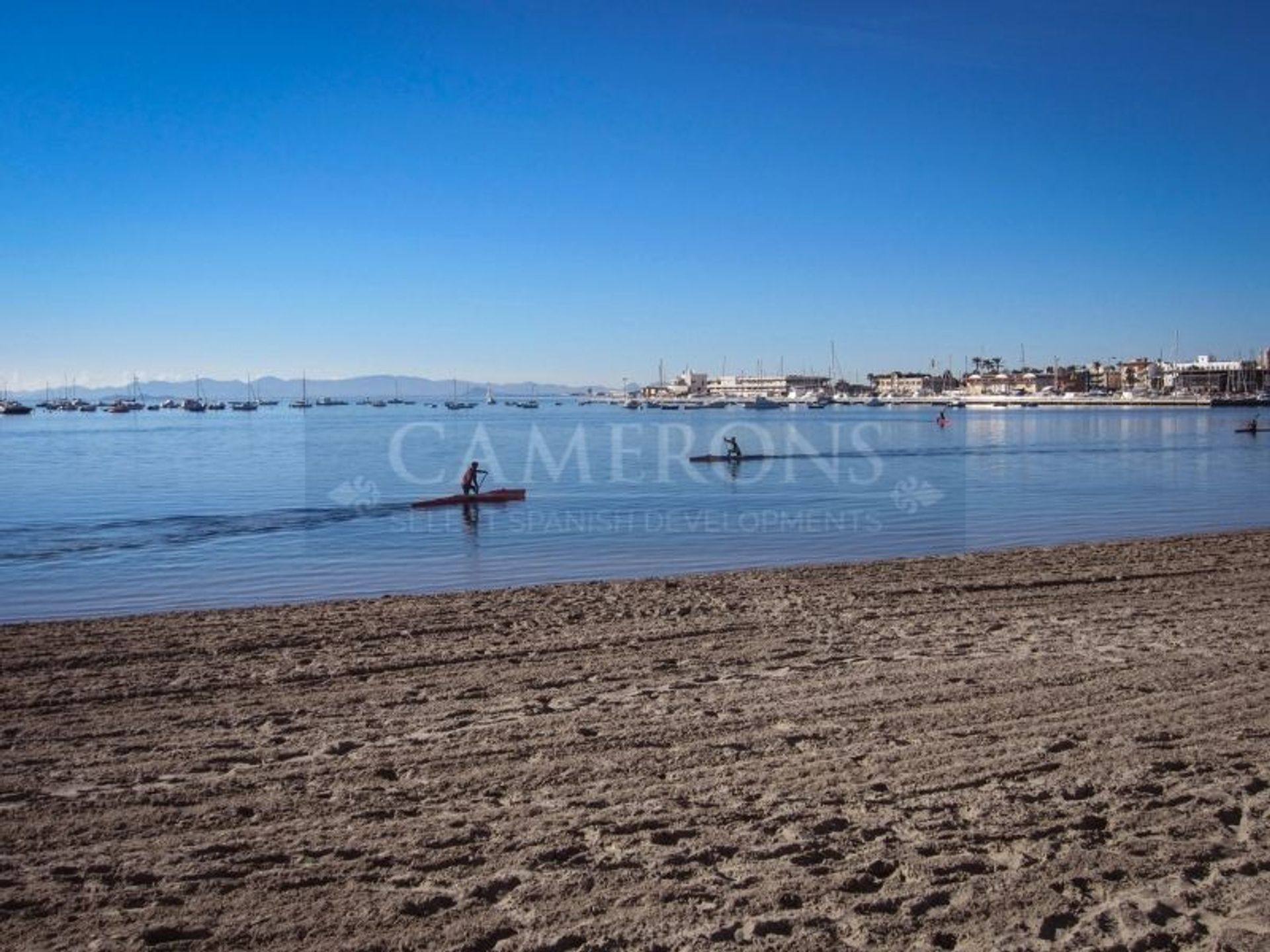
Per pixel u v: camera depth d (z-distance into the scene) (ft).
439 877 17.34
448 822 19.74
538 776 22.26
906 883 16.89
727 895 16.49
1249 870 17.29
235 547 68.49
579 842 18.70
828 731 25.13
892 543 69.72
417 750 24.22
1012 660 32.53
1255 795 20.61
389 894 16.70
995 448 193.06
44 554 65.72
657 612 42.11
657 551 66.28
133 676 31.86
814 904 16.20
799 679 30.53
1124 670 30.83
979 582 49.39
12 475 136.15
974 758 22.95
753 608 42.73
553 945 15.05
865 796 20.75
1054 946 14.90
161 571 58.90
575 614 41.73
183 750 24.47
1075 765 22.39
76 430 323.16
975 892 16.52
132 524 82.12
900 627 38.42
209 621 40.81
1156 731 24.71
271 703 28.76
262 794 21.39
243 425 371.56
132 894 16.78
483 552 66.03
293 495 107.76
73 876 17.48
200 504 98.43
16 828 19.63
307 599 50.06
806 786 21.36
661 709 27.35
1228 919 15.60
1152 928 15.34
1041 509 90.89
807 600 44.75
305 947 15.14
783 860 17.76
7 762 23.63
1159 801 20.31
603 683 30.48
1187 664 31.58
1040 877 17.02
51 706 28.53
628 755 23.58
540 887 16.90
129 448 208.74
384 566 60.54
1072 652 33.60
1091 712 26.45
